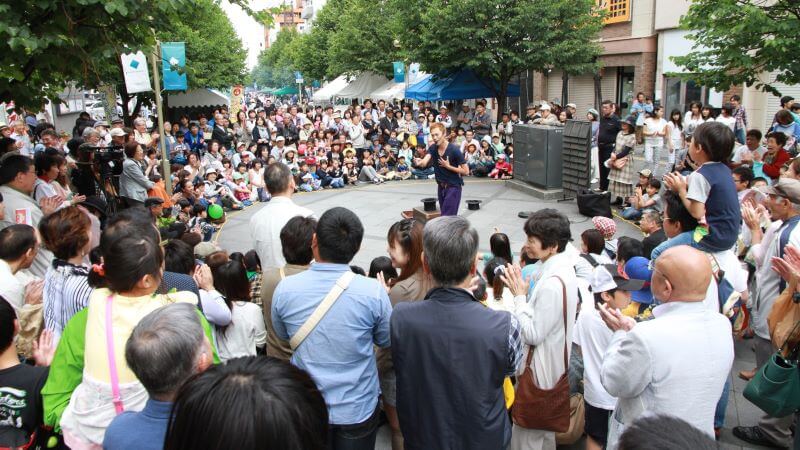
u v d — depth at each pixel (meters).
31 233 3.73
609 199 10.67
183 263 3.82
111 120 18.55
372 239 10.20
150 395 1.94
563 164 12.50
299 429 1.31
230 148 17.42
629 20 21.31
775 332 3.37
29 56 5.14
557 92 25.50
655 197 10.30
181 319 1.98
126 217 2.78
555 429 3.29
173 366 1.88
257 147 15.80
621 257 4.67
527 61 17.83
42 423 2.67
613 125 11.88
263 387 1.32
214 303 3.63
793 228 4.00
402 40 21.05
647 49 20.73
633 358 2.46
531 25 17.41
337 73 31.86
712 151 3.95
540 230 3.30
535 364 3.26
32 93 5.84
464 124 18.94
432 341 2.54
